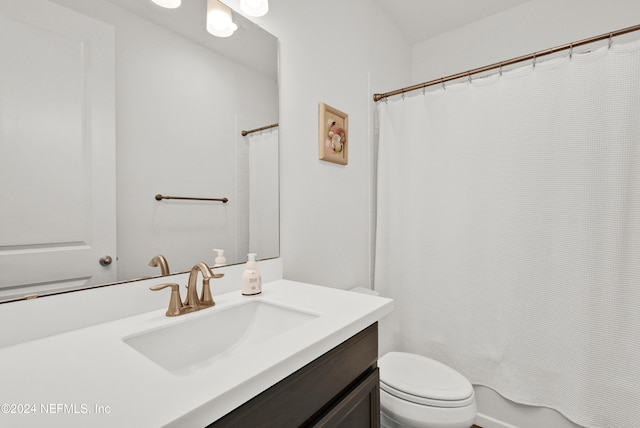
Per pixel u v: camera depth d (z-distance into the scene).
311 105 1.46
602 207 1.31
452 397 1.15
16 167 0.67
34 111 0.69
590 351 1.33
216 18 1.07
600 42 1.82
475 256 1.61
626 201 1.26
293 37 1.36
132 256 0.87
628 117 1.26
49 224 0.72
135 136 0.87
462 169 1.64
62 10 0.74
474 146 1.61
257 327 0.98
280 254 1.31
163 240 0.94
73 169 0.76
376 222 1.96
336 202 1.64
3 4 0.65
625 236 1.27
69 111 0.75
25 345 0.66
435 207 1.73
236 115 1.14
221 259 1.10
